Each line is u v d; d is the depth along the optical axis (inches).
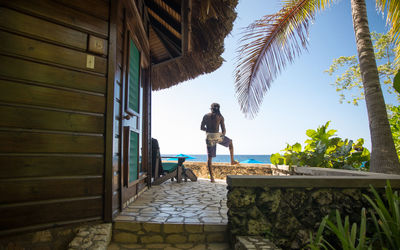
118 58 122.6
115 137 113.7
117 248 95.5
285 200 100.3
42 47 93.1
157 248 96.3
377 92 167.6
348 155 195.5
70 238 91.5
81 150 99.1
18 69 87.5
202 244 100.7
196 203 145.6
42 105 91.6
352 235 70.8
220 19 157.1
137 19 154.8
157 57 249.1
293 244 95.7
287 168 213.2
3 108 83.7
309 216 99.1
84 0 105.2
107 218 102.7
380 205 80.4
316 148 194.5
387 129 160.4
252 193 99.1
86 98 102.3
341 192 100.8
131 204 141.6
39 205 87.9
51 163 91.7
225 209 130.4
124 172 135.5
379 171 155.5
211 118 252.1
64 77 97.3
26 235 84.4
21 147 86.0
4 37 85.4
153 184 230.1
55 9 96.9
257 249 79.1
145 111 218.1
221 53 195.9
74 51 100.8
